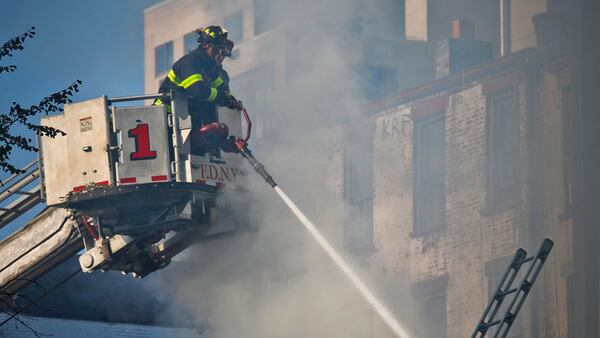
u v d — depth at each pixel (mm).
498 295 30109
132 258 30844
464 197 59312
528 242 55625
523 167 56594
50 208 32406
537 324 54219
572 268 53375
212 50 29594
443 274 59594
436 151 61500
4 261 33094
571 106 53719
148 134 28953
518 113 57344
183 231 30672
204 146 29641
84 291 51031
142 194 29172
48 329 48938
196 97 29062
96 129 29172
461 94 60125
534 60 56500
